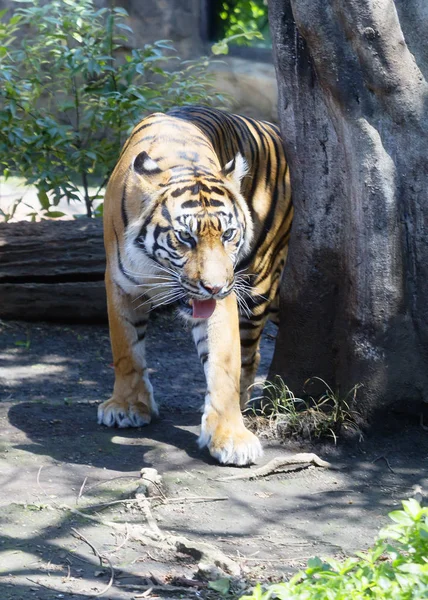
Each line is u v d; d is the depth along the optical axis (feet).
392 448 21.07
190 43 50.62
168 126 21.07
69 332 29.50
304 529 17.46
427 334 21.34
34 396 24.03
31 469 19.19
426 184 20.83
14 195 41.32
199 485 19.04
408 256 21.16
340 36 20.01
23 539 16.22
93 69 31.12
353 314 21.29
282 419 21.70
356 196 20.71
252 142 23.62
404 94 20.38
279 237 24.06
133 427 21.86
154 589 14.66
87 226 29.71
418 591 10.53
